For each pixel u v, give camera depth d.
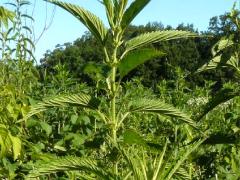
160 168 0.75
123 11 0.79
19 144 0.94
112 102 0.79
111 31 0.79
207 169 1.12
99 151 1.15
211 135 0.77
